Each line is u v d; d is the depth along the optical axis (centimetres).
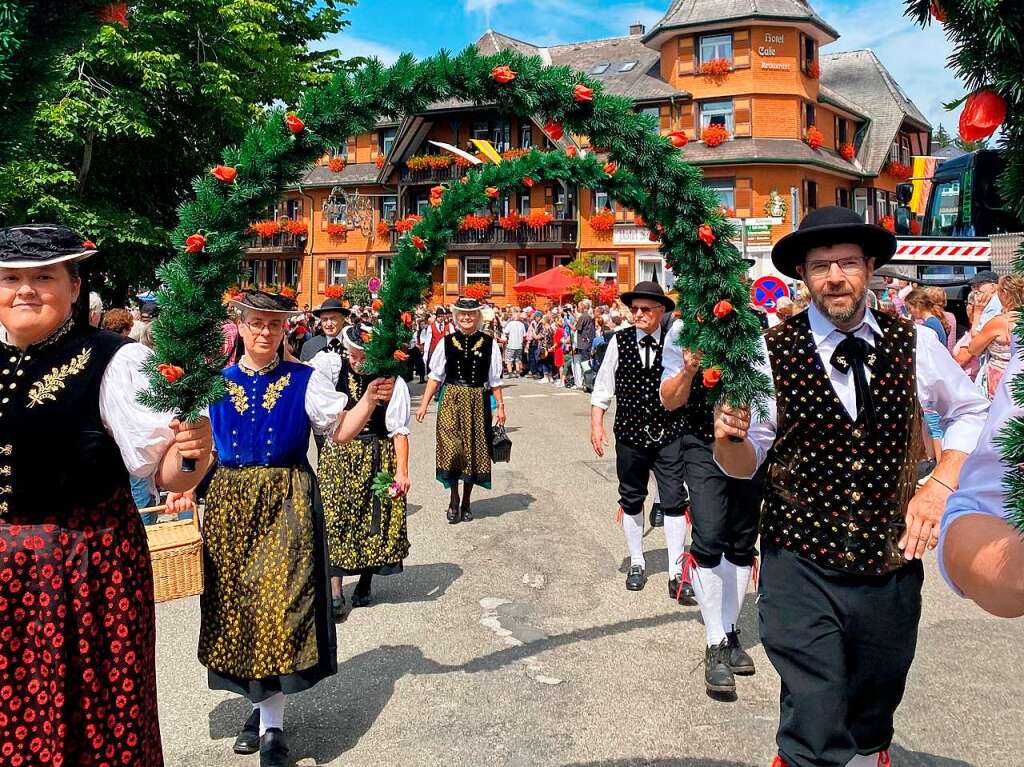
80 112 1333
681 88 3069
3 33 183
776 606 254
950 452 253
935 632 453
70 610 210
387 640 450
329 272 3825
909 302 859
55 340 221
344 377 493
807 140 3022
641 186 281
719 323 258
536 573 569
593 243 3238
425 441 1230
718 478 394
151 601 230
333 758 327
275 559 315
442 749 333
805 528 251
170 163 1608
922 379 260
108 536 218
